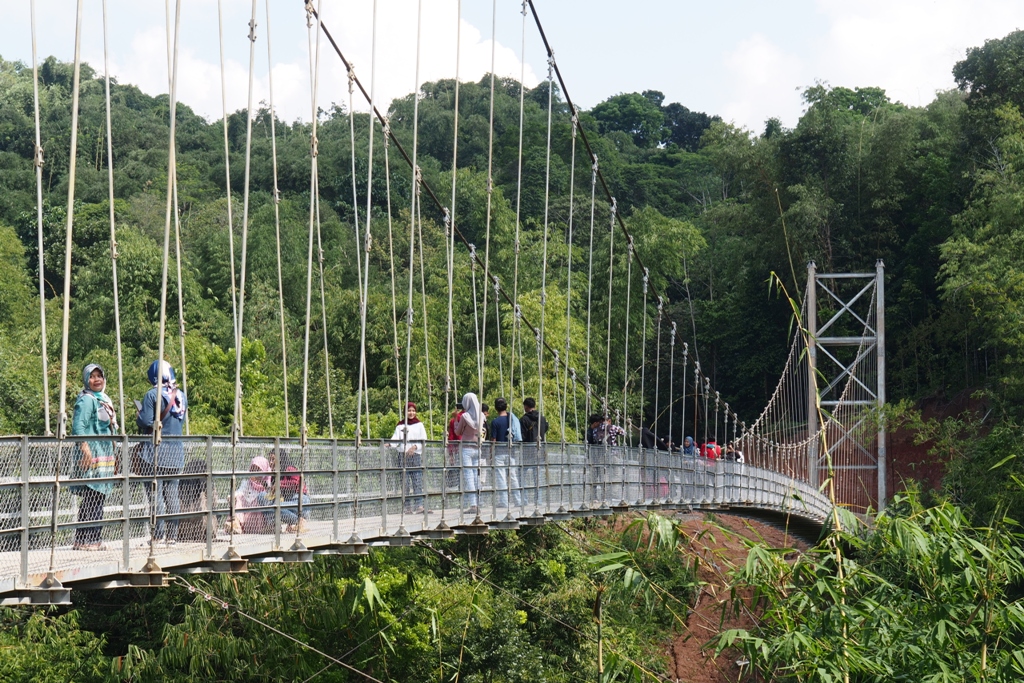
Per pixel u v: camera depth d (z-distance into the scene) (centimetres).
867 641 1085
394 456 1172
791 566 1126
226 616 1498
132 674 1434
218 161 5003
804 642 1019
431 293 3566
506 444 1388
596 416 1861
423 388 3159
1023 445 3083
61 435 775
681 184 6769
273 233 4009
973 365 4531
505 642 1775
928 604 1098
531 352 3184
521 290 3616
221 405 2619
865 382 4694
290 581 1535
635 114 8025
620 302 4459
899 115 5362
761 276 5359
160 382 874
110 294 3112
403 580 1644
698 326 5447
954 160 5075
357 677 1602
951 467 3428
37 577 717
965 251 3997
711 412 5219
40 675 1359
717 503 2212
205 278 3797
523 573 2053
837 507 1178
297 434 2636
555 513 1480
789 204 5353
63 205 3812
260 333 3503
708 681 2052
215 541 897
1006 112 4591
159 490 835
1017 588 1447
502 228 3956
